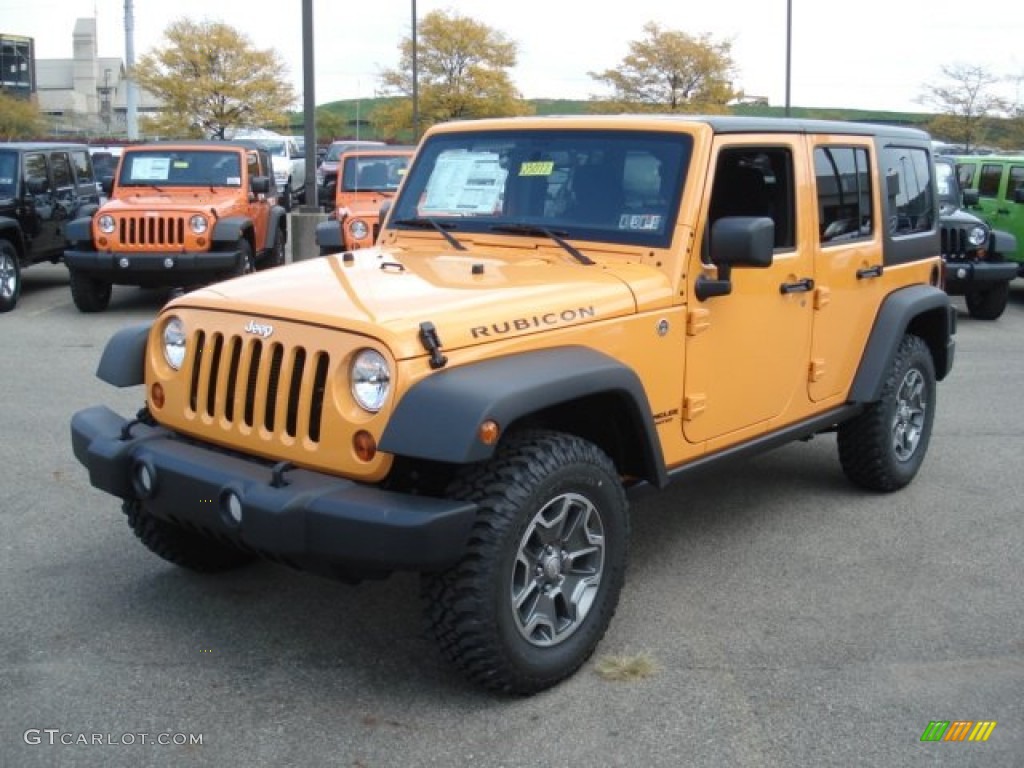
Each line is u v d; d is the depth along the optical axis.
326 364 3.51
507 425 3.33
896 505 5.83
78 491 5.80
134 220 11.51
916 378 5.99
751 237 4.02
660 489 4.23
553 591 3.73
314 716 3.59
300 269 4.35
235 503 3.49
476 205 4.88
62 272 16.30
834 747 3.45
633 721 3.58
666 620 4.35
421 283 3.97
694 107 35.12
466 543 3.39
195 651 4.02
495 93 36.59
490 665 3.52
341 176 14.30
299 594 4.55
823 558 5.05
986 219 14.52
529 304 3.77
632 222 4.39
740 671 3.93
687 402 4.34
